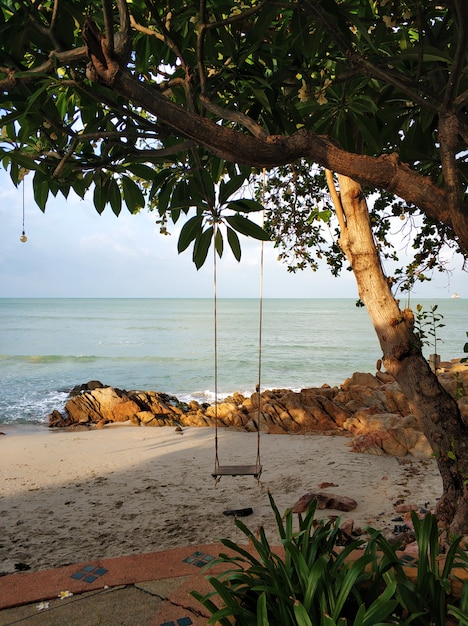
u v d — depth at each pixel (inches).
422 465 344.2
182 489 312.5
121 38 81.0
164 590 136.0
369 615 88.0
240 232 124.0
